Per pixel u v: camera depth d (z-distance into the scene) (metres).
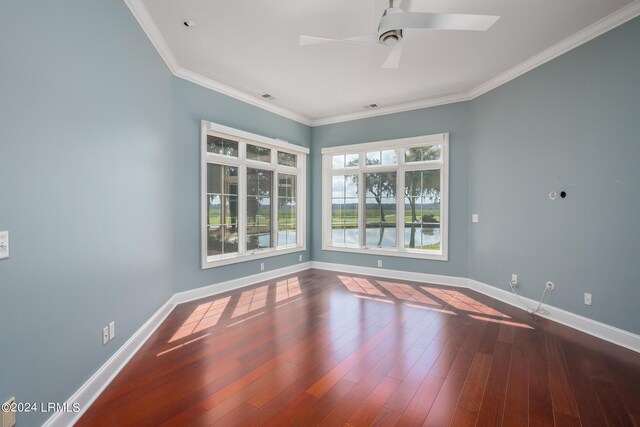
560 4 2.61
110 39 2.23
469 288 4.60
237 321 3.29
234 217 4.66
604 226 2.89
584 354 2.58
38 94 1.55
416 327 3.14
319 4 2.62
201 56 3.51
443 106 4.82
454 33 3.04
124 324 2.44
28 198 1.49
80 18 1.88
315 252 6.10
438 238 4.95
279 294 4.29
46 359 1.59
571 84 3.18
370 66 3.77
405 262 5.16
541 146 3.51
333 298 4.11
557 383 2.15
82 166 1.91
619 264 2.78
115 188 2.31
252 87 4.43
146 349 2.64
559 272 3.32
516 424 1.74
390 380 2.18
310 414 1.82
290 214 5.77
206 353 2.57
